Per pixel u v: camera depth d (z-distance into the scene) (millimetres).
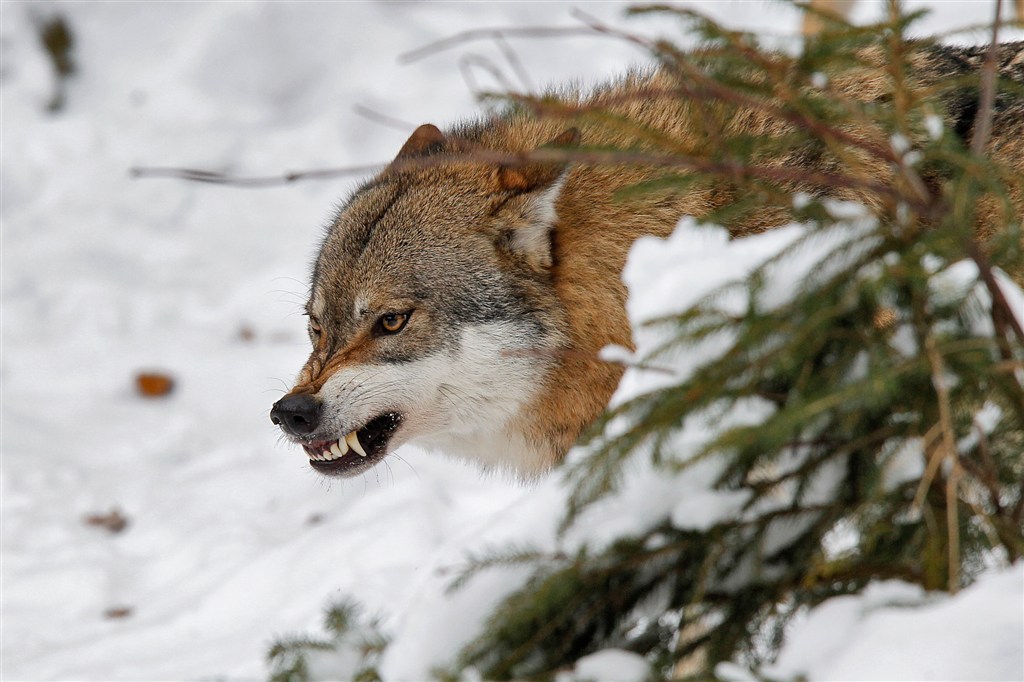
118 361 18594
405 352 9016
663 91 5422
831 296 5211
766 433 5012
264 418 17000
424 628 5914
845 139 5441
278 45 25719
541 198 8898
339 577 11844
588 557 5535
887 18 5812
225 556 13141
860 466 5414
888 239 5297
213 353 18812
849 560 5219
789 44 6062
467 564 6059
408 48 25250
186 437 16609
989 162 5645
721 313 5633
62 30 25422
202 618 11805
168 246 21531
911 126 5691
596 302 9055
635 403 5633
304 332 19234
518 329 9055
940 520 5203
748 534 5531
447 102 23656
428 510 12961
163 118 24625
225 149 23625
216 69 25312
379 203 9375
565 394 9188
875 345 5141
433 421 9266
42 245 21469
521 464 9695
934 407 5184
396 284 8992
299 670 6566
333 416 8812
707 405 5305
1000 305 5105
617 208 9000
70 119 24469
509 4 26734
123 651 11398
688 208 8828
